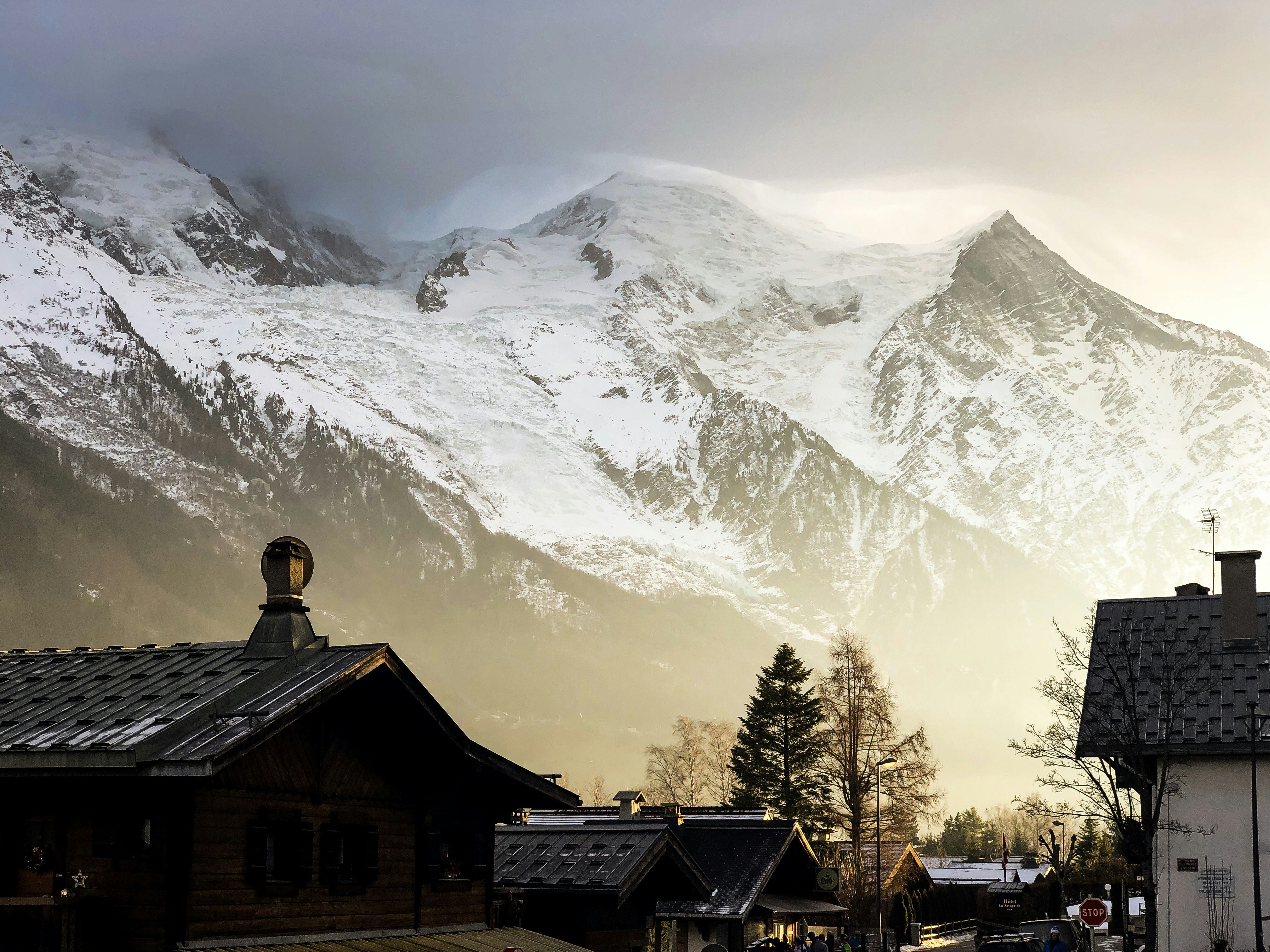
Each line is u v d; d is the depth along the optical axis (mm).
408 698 24797
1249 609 39875
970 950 87188
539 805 29625
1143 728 37875
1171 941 36500
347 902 24109
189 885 20141
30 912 19859
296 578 24453
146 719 21562
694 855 52812
